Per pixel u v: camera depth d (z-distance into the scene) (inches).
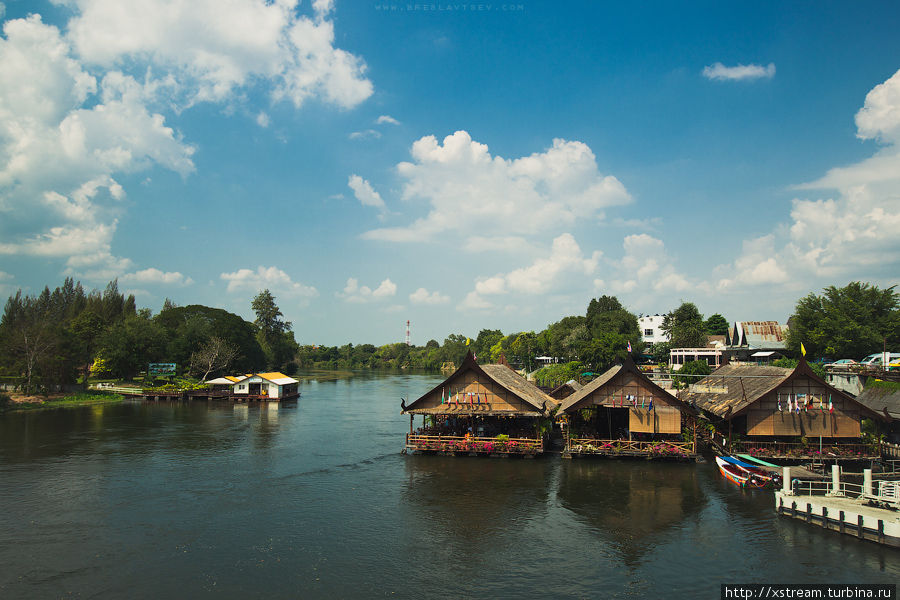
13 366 3919.8
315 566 1030.4
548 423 2188.7
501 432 2212.1
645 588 940.6
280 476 1694.1
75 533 1198.3
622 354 4128.9
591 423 2320.4
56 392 4119.1
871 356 2598.4
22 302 6230.3
